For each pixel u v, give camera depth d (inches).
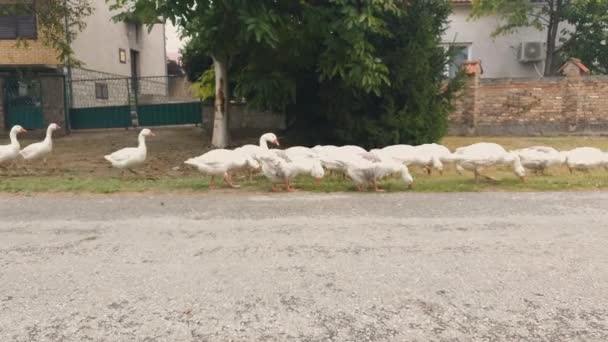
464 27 875.4
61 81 747.4
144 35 1097.4
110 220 232.5
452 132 697.0
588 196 275.6
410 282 152.9
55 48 676.7
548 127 690.8
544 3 839.1
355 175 292.7
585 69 677.9
